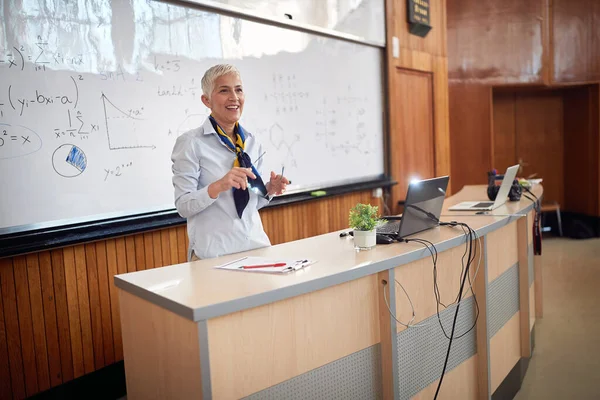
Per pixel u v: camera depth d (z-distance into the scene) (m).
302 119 4.17
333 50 4.44
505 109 7.59
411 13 5.27
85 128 2.76
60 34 2.65
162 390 1.64
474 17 6.73
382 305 1.99
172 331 1.55
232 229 2.22
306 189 4.25
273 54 3.86
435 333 2.29
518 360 3.08
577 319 4.04
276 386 1.66
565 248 6.61
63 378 2.74
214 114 2.20
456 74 6.81
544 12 6.71
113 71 2.87
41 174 2.61
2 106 2.47
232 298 1.49
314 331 1.77
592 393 2.87
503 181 3.11
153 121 3.06
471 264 2.53
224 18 3.46
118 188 2.92
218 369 1.51
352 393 1.92
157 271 1.88
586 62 6.92
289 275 1.74
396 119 5.22
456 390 2.45
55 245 2.59
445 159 6.06
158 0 3.05
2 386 2.52
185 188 2.09
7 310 2.52
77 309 2.78
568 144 7.57
